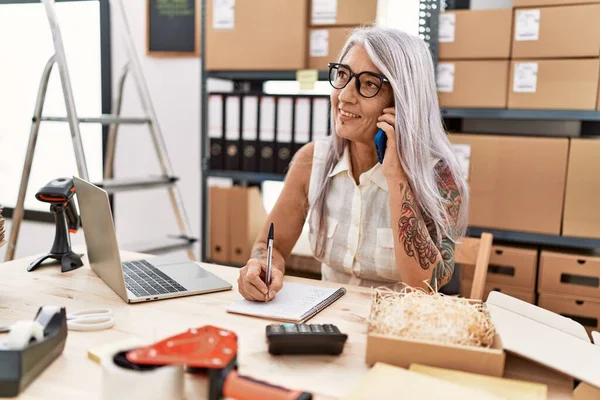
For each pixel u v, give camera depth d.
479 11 2.23
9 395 0.80
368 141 1.47
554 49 2.15
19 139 3.82
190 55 3.15
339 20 2.38
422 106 1.40
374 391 0.77
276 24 2.44
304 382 0.86
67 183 1.52
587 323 2.21
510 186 2.25
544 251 2.26
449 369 0.86
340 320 1.13
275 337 0.94
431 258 1.36
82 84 3.55
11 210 3.80
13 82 3.76
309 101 2.47
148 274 1.39
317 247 1.59
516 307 1.15
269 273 1.23
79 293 1.27
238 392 0.73
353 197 1.53
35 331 0.87
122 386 0.74
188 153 3.27
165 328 1.06
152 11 3.19
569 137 2.22
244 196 2.62
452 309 0.95
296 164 1.65
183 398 0.78
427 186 1.40
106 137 3.47
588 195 2.16
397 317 0.94
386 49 1.38
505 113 2.25
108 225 1.20
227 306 1.19
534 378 0.90
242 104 2.58
